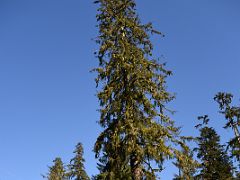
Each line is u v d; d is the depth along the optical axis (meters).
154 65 21.48
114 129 19.50
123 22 22.53
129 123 18.78
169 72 21.34
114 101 20.02
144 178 18.36
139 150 18.09
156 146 18.58
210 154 32.69
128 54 21.23
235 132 31.88
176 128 19.58
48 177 44.31
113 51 21.98
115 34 22.61
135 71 20.69
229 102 32.78
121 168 18.20
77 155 39.00
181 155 18.66
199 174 31.73
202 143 33.56
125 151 18.34
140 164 18.59
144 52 22.39
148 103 19.81
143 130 18.64
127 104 19.81
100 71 21.39
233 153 30.89
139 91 20.16
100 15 23.53
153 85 20.53
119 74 21.06
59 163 46.16
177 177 26.19
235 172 32.84
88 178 37.69
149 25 22.91
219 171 31.94
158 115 19.78
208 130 34.22
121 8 23.34
